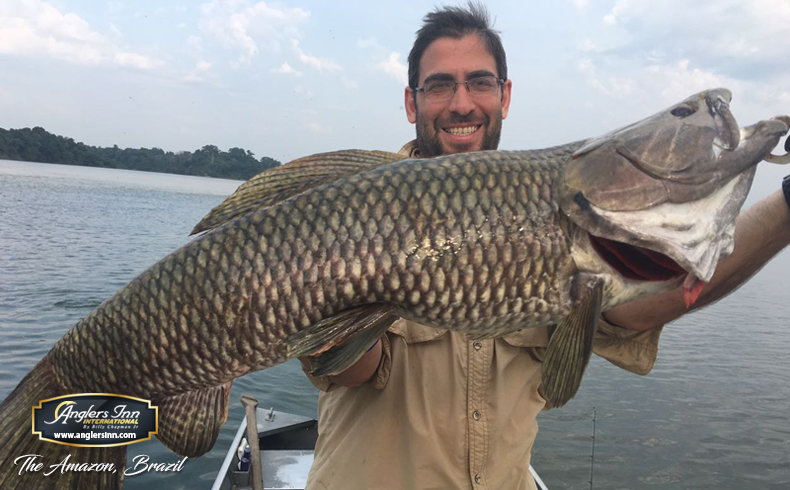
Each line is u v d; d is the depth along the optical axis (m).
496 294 1.92
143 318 2.06
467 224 1.92
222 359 2.03
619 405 10.75
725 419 10.26
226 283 1.98
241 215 2.14
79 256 22.33
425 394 2.37
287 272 1.94
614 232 1.86
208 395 2.20
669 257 1.90
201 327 2.01
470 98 2.83
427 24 2.94
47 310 13.69
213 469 6.90
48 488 2.13
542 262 1.92
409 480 2.35
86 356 2.14
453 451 2.34
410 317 1.99
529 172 1.97
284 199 2.11
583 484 7.60
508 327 1.98
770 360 14.69
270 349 2.00
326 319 1.96
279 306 1.96
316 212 1.97
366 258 1.92
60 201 46.91
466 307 1.94
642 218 1.87
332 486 2.48
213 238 2.03
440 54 2.84
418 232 1.92
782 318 21.55
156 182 109.69
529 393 2.48
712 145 1.90
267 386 10.44
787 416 10.57
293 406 9.59
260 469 4.08
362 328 1.96
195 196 75.94
